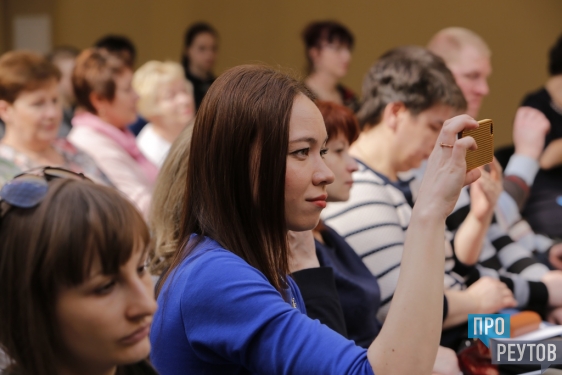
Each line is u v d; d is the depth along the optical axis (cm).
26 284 101
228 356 135
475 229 290
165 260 180
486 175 288
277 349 130
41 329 102
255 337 132
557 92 402
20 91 322
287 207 145
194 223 152
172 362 142
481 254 308
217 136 145
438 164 140
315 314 187
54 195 104
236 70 150
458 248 294
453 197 138
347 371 127
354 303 218
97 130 398
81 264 101
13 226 103
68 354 106
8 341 103
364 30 715
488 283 266
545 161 383
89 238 102
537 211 374
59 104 337
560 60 405
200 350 138
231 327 134
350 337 220
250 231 145
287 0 741
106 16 735
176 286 142
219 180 145
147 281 111
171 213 182
